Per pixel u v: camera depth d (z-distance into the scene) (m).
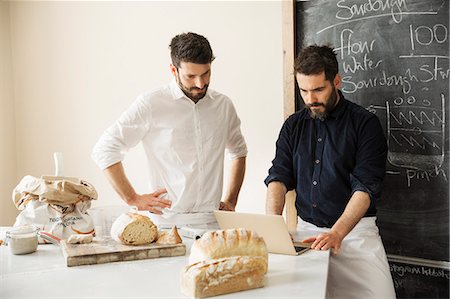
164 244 1.90
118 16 3.65
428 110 2.54
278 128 3.25
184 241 2.12
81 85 3.81
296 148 2.49
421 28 2.53
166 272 1.68
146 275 1.65
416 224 2.62
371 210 2.38
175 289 1.51
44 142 3.98
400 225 2.66
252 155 3.33
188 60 2.36
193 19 3.43
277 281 1.58
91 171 3.85
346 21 2.73
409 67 2.58
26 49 3.97
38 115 3.98
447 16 2.46
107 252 1.79
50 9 3.86
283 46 2.88
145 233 1.89
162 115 2.62
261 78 3.27
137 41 3.61
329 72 2.26
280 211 2.43
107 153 2.62
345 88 2.77
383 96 2.66
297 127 2.50
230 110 2.80
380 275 2.26
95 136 3.81
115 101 3.72
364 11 2.67
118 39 3.67
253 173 3.34
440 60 2.50
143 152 3.62
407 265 2.65
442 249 2.56
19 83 4.02
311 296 1.44
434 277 2.58
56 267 1.75
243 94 3.32
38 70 3.95
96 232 2.10
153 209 2.59
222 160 2.76
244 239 1.61
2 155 3.94
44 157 3.99
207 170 2.68
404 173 2.63
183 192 2.63
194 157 2.64
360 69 2.71
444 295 2.56
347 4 2.72
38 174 4.03
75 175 3.90
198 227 2.61
